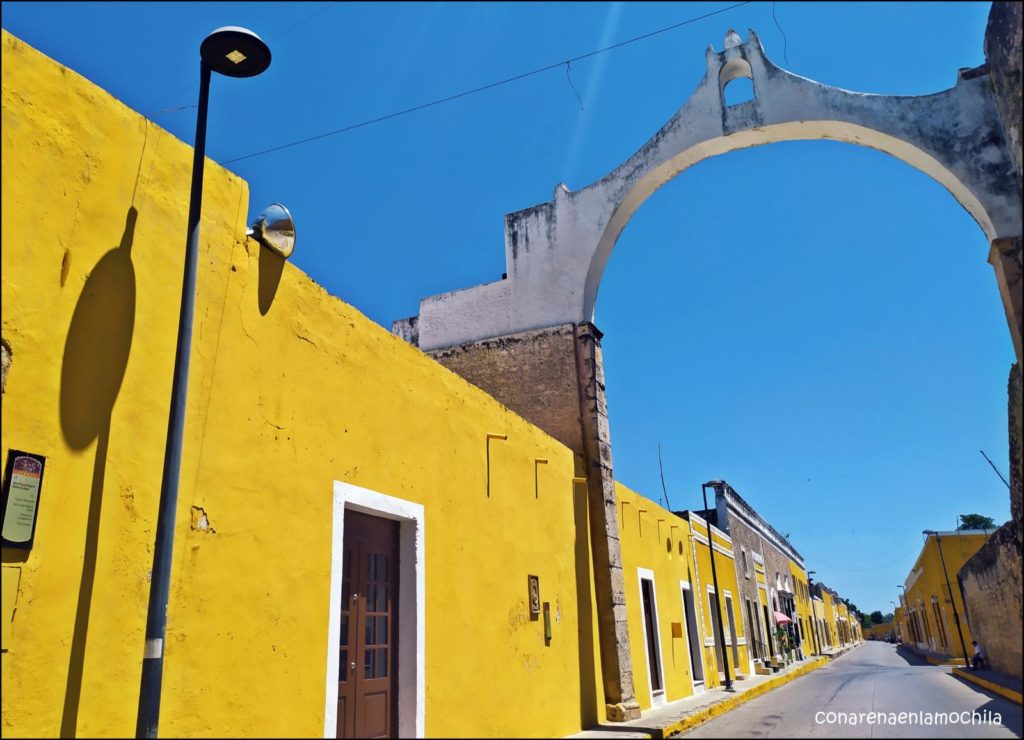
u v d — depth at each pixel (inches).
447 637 286.4
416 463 290.4
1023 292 309.3
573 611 411.8
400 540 280.7
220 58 215.9
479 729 294.7
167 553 174.6
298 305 244.1
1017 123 293.3
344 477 249.0
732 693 601.0
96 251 183.6
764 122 491.8
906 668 969.5
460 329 554.6
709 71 525.3
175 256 206.7
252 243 231.1
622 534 512.4
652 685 528.7
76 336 174.4
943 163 442.0
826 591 2319.1
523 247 550.3
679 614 625.6
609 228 530.0
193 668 183.0
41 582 156.4
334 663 228.1
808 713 433.4
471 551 318.3
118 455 179.2
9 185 165.2
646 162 523.8
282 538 218.4
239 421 212.4
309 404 239.9
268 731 200.4
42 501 159.6
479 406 350.0
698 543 753.6
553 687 366.6
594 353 505.4
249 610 202.4
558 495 424.8
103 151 190.5
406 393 291.9
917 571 1676.9
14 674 148.2
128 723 168.2
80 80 187.8
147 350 192.2
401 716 259.8
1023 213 302.7
